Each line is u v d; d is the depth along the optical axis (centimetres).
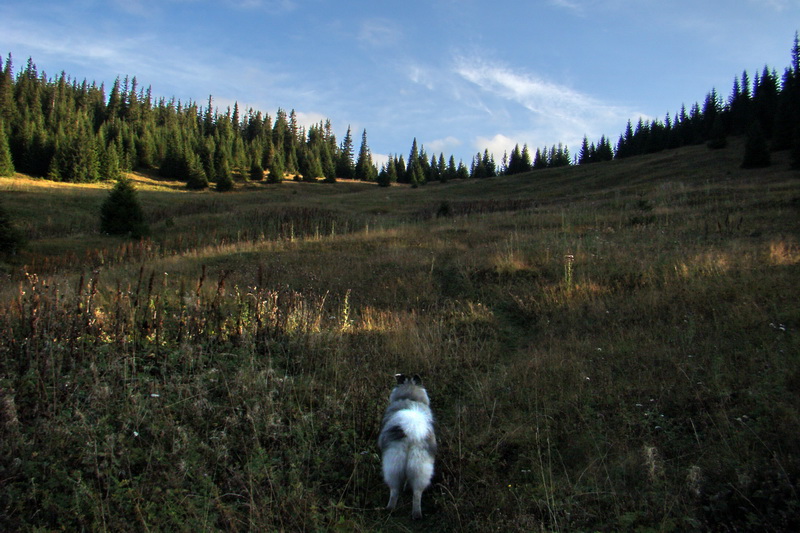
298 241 1944
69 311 651
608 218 2058
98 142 6900
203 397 514
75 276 1298
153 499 359
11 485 353
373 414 532
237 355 649
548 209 2831
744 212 1833
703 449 423
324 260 1500
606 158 9944
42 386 492
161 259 1700
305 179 8831
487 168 11656
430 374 655
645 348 661
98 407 468
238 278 1215
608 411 516
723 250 1160
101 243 2430
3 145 5747
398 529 376
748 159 4178
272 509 374
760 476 365
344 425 514
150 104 10694
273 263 1458
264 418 486
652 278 988
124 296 809
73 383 507
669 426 473
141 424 459
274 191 7125
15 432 404
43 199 3872
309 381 618
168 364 593
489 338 816
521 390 589
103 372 548
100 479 384
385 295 1093
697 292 845
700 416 473
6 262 1759
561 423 506
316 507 375
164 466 402
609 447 450
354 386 588
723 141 5638
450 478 436
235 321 754
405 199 5294
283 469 425
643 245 1335
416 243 1773
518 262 1251
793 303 731
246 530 351
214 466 420
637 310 827
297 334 745
